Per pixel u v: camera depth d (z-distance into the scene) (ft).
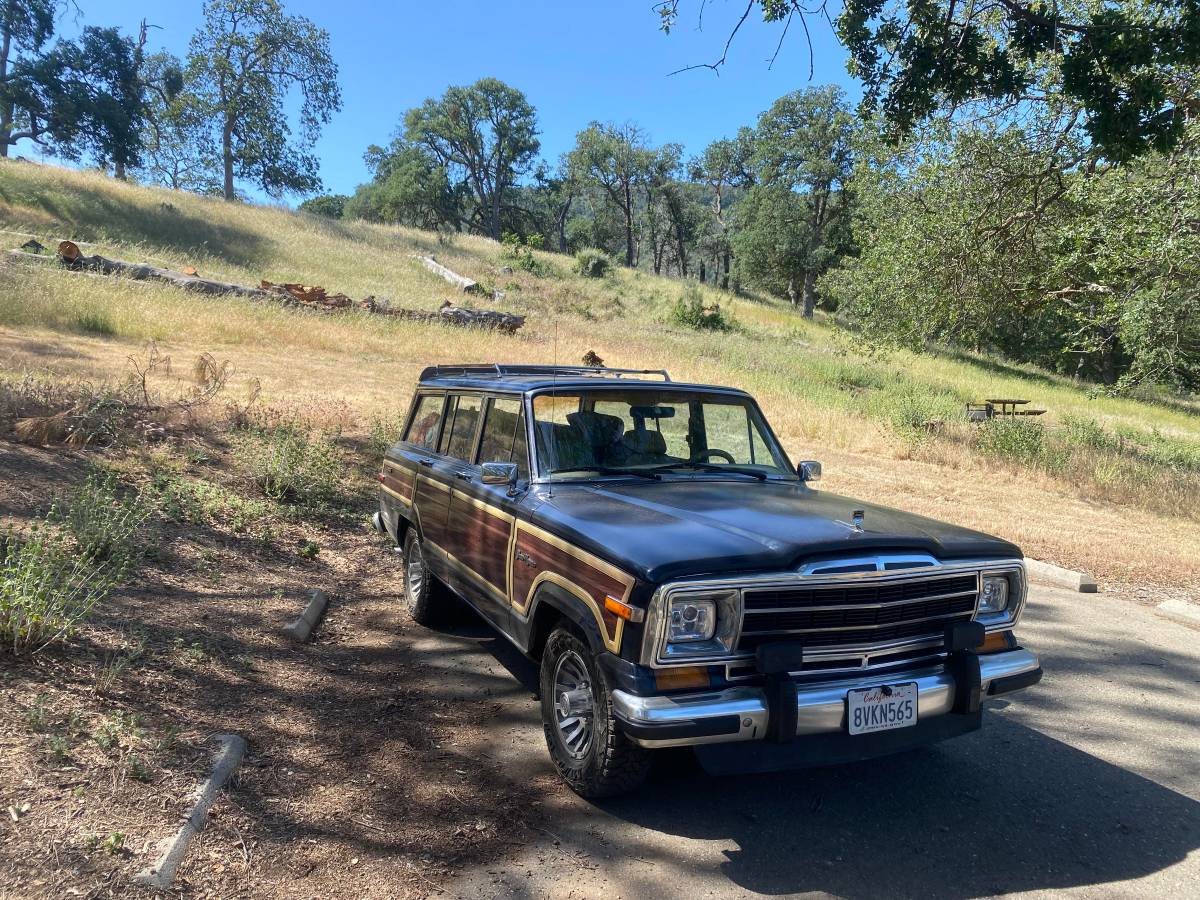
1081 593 24.62
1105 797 12.59
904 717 11.03
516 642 13.28
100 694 12.41
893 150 56.44
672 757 13.29
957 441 50.90
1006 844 11.18
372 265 129.29
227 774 11.26
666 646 10.03
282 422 33.42
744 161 273.95
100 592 15.80
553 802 11.71
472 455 16.06
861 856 10.73
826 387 72.84
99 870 8.91
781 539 10.82
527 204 334.65
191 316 60.70
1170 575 26.78
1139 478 42.47
